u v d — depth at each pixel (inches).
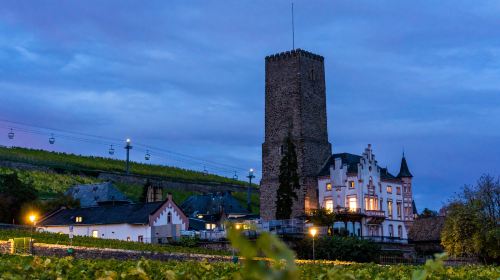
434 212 6195.9
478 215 3238.2
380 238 3929.6
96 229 4003.4
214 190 7003.0
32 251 2198.6
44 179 5940.0
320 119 4658.0
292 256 134.4
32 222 4025.6
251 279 135.3
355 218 4092.0
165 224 3927.2
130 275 444.5
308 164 4458.7
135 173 7209.6
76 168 6530.5
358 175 4192.9
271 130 4692.4
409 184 4569.4
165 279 518.3
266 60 4798.2
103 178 6397.6
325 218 3855.8
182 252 2714.1
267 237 135.6
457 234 3253.0
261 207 4650.6
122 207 4111.7
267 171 4658.0
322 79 4756.4
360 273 593.0
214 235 3447.3
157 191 5329.7
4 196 4247.0
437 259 216.4
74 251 2114.9
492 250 3154.5
